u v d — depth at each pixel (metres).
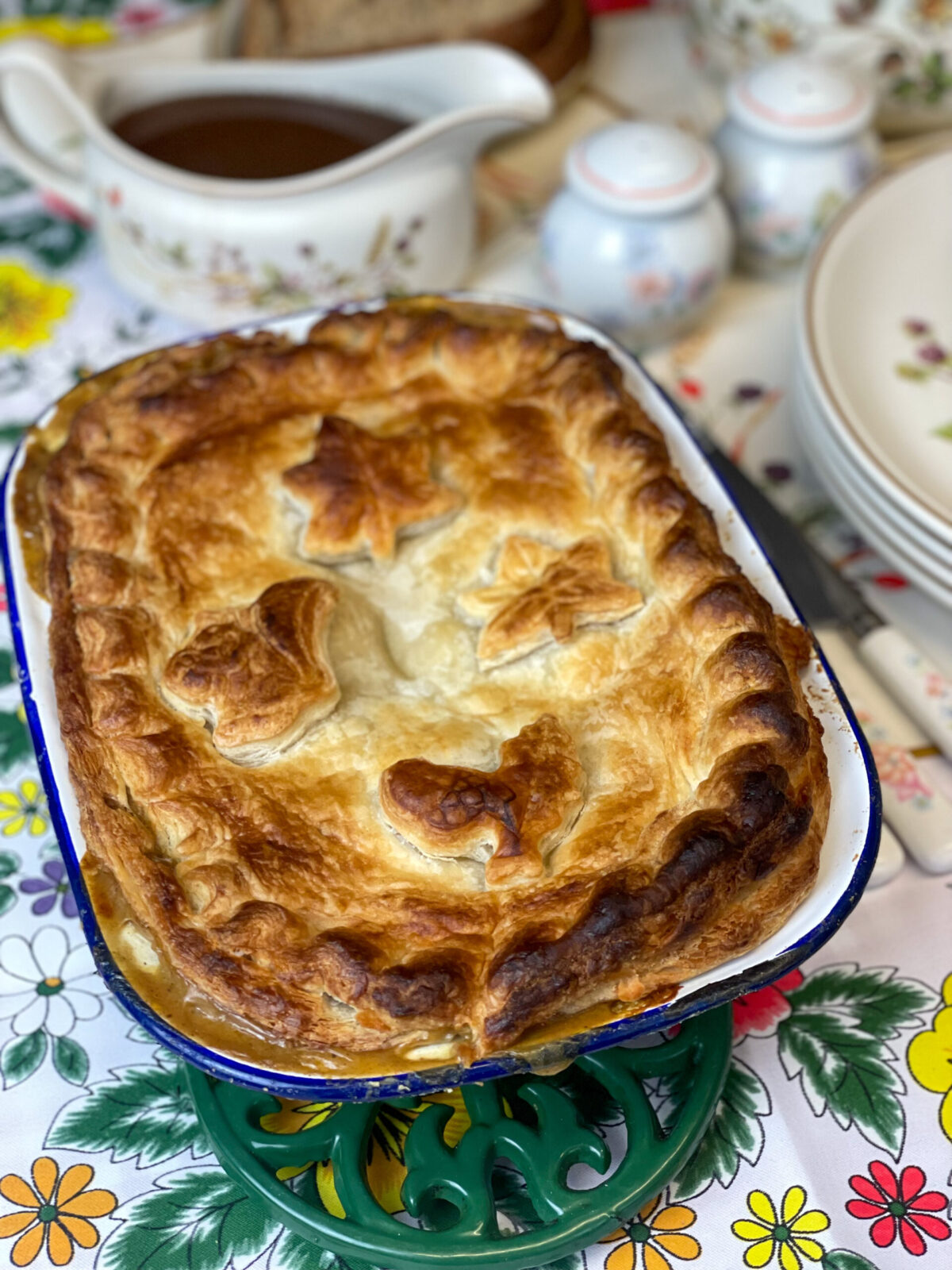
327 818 0.25
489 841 0.25
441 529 0.31
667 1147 0.25
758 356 0.43
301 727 0.26
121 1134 0.26
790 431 0.41
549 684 0.28
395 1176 0.26
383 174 0.40
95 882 0.25
